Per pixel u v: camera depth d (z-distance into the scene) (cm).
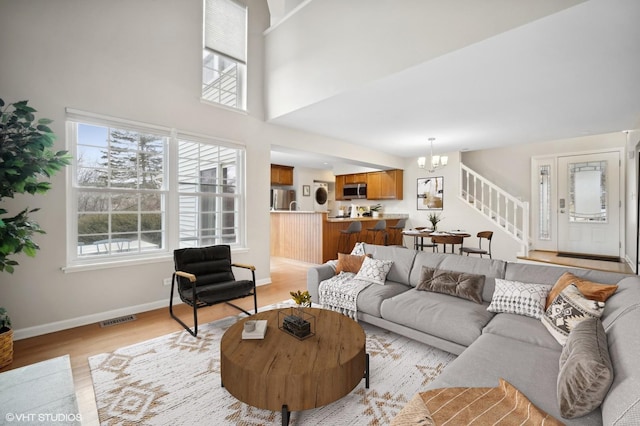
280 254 690
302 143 505
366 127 480
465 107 381
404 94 342
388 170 759
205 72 454
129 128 331
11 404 183
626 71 279
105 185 324
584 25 213
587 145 586
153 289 353
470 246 640
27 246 222
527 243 564
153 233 359
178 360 236
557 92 330
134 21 336
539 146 639
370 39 310
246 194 439
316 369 159
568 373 126
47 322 287
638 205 420
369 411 178
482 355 172
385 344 261
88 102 305
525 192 657
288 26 411
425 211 720
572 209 600
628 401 100
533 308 220
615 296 190
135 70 336
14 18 269
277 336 199
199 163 399
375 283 317
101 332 288
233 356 173
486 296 266
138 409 179
